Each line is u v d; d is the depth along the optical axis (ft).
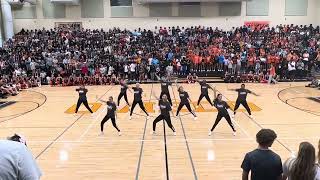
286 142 35.83
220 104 38.68
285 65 84.02
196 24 105.19
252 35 96.22
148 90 73.10
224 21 104.88
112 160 31.19
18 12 104.53
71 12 104.83
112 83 83.35
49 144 36.73
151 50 90.38
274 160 13.47
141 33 98.99
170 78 81.71
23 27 105.19
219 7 104.37
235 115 49.52
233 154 32.27
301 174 11.78
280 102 58.95
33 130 43.11
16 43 94.58
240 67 84.79
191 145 35.42
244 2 103.86
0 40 93.15
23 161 6.67
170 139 37.83
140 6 104.83
